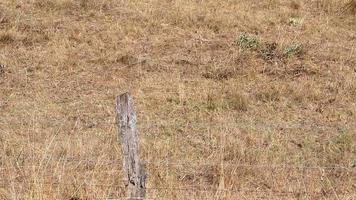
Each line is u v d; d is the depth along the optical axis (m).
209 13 44.66
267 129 29.23
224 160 26.17
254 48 39.47
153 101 31.91
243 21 44.28
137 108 31.14
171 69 36.44
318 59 38.56
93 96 32.69
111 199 22.02
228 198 22.67
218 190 22.72
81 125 29.17
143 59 37.28
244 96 32.41
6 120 29.20
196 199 22.84
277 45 39.78
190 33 41.72
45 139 27.28
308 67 37.28
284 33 42.56
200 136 28.47
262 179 24.77
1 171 23.91
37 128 28.14
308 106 32.41
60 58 36.62
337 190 24.44
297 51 39.25
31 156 24.84
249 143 27.59
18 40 39.00
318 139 28.69
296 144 28.14
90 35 40.44
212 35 41.75
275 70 36.66
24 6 43.97
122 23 42.62
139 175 18.22
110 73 35.62
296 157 26.72
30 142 26.78
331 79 35.88
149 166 24.56
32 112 30.28
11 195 21.84
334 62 38.25
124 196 22.38
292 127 29.73
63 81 34.38
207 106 31.59
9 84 33.62
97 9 44.66
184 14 43.81
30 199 21.30
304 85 34.59
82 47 38.59
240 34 41.12
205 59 37.84
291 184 24.44
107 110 30.94
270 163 25.84
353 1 47.53
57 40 39.28
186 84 34.47
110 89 33.62
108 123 29.38
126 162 18.14
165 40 40.47
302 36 42.28
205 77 35.62
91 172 23.70
